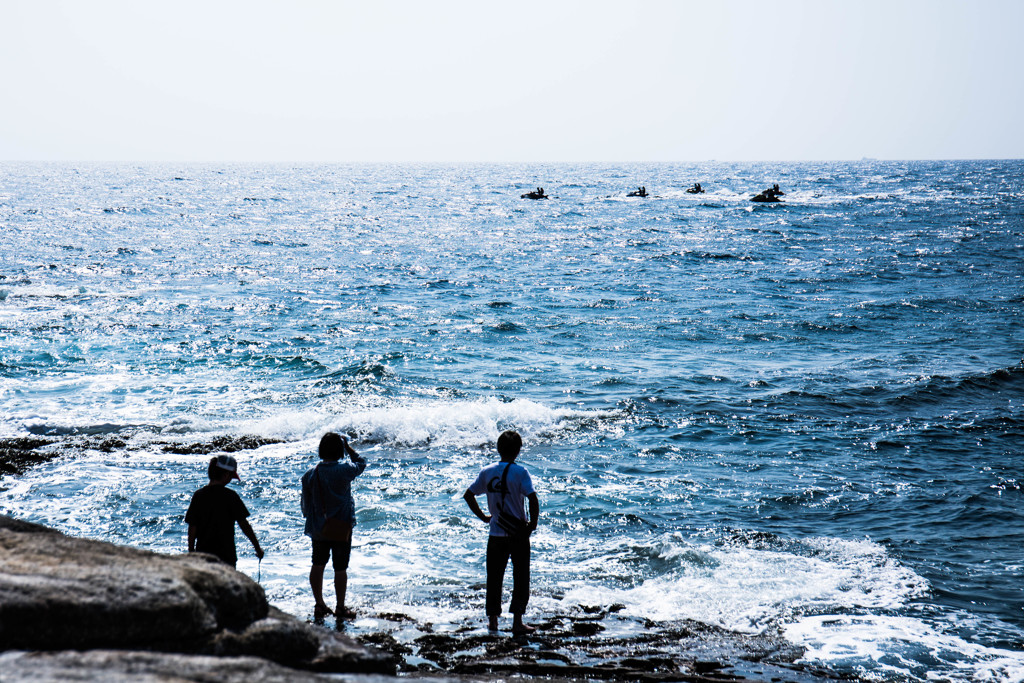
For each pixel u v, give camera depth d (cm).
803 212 8344
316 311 3066
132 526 1054
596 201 10544
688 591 837
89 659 269
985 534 1020
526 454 1395
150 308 3016
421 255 5072
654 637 713
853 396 1792
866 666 674
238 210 8944
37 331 2491
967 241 5447
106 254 4741
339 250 5303
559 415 1617
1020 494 1176
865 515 1098
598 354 2338
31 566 325
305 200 11019
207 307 3088
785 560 933
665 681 602
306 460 1343
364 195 12400
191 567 358
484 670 608
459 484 1233
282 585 827
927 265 4328
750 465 1335
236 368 2081
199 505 591
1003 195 10719
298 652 358
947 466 1320
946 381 1888
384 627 702
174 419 1585
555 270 4400
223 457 602
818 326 2741
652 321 2875
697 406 1714
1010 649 713
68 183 15738
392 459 1360
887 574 890
